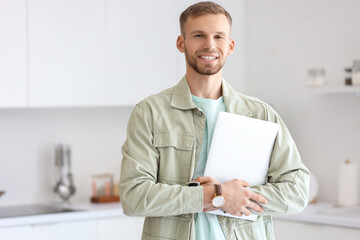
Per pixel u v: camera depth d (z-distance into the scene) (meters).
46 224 3.54
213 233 1.87
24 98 3.75
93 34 3.99
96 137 4.45
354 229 3.23
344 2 3.99
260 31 4.54
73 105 3.92
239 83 4.61
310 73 3.92
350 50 3.96
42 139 4.25
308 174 1.99
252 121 1.92
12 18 3.71
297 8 4.28
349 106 3.96
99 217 3.74
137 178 1.86
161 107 1.95
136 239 3.87
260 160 1.93
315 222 3.40
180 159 1.91
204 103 1.97
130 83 4.12
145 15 4.17
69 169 4.21
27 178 4.19
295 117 4.31
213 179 1.86
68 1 3.90
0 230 3.37
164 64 4.25
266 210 1.88
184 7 4.34
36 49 3.79
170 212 1.82
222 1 4.50
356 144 3.93
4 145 4.11
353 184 3.81
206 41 1.84
